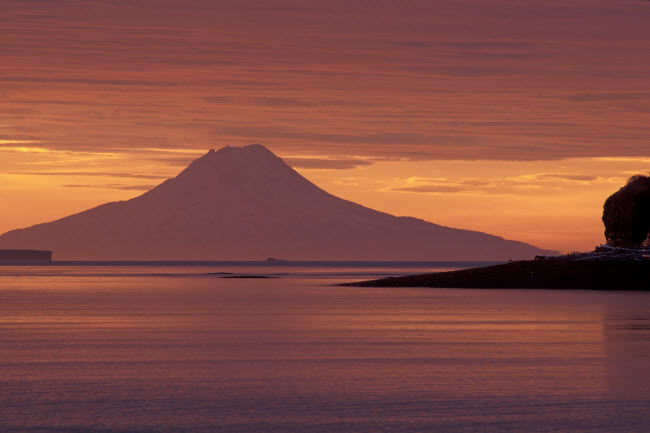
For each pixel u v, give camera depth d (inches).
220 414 1111.6
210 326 2367.1
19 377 1402.6
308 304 3412.9
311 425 1047.6
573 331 2158.0
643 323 2386.8
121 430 1021.2
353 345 1863.9
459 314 2770.7
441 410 1134.4
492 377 1395.2
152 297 4121.6
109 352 1742.1
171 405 1169.4
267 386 1318.9
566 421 1066.7
